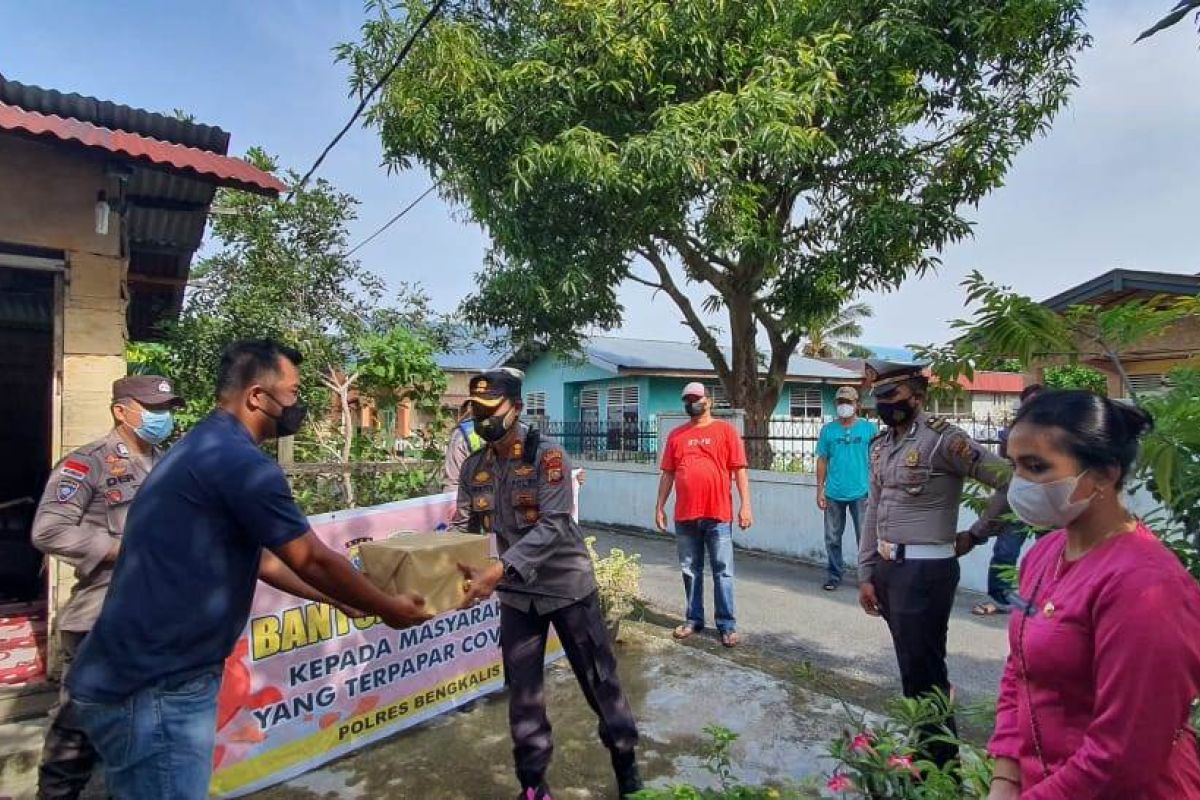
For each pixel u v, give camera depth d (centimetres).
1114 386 706
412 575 233
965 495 299
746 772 344
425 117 845
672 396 1877
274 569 249
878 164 891
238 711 323
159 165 412
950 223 908
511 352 1174
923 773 244
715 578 540
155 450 333
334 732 358
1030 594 166
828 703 423
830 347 3216
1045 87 923
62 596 405
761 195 920
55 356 434
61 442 432
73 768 281
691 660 499
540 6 923
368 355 671
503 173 875
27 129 371
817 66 812
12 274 613
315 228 756
